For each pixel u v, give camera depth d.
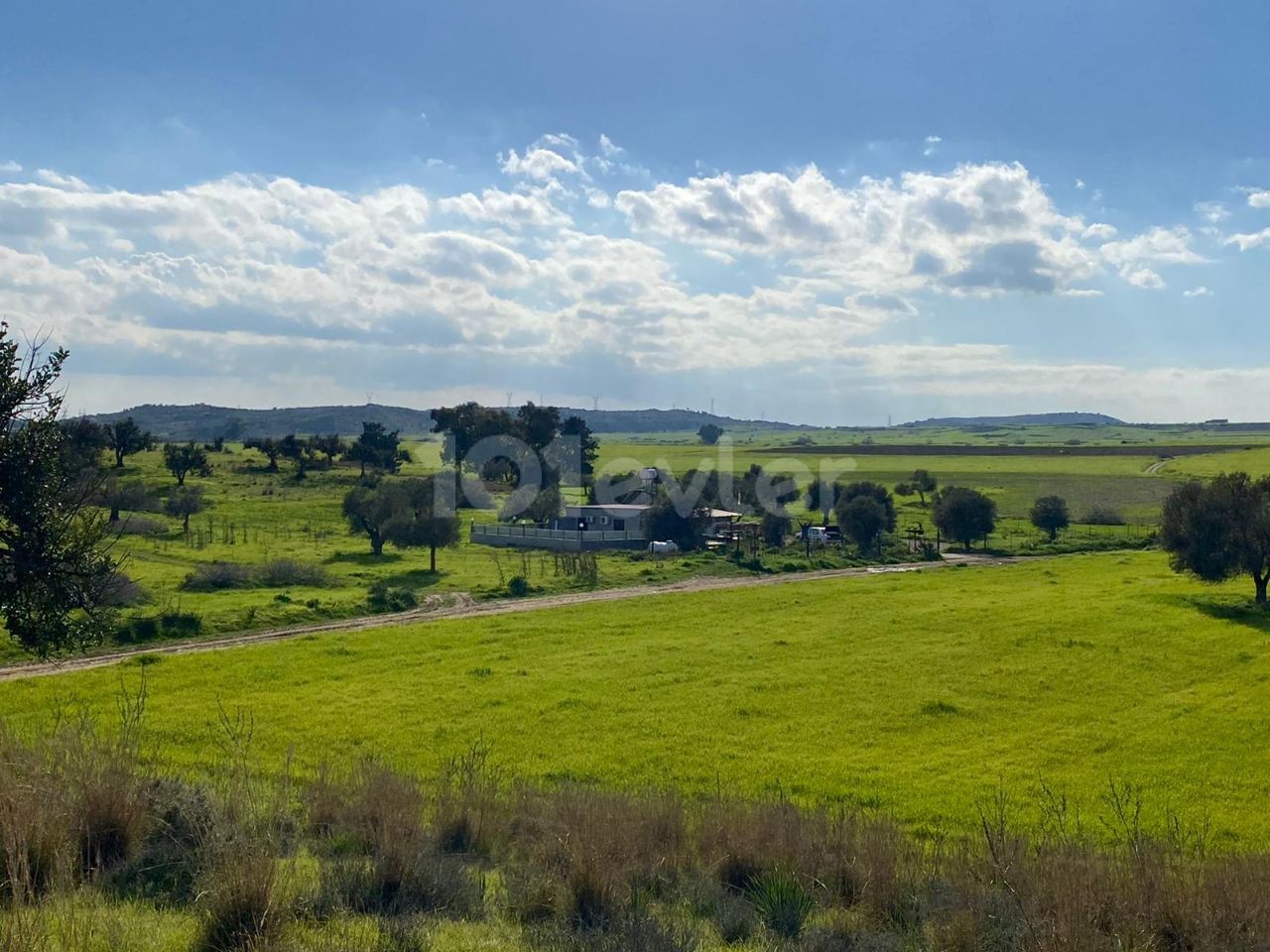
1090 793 25.05
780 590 60.00
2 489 17.72
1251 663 39.94
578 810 14.20
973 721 32.03
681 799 18.19
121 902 9.77
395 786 14.50
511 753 26.97
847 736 29.97
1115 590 59.06
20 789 10.41
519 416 129.38
